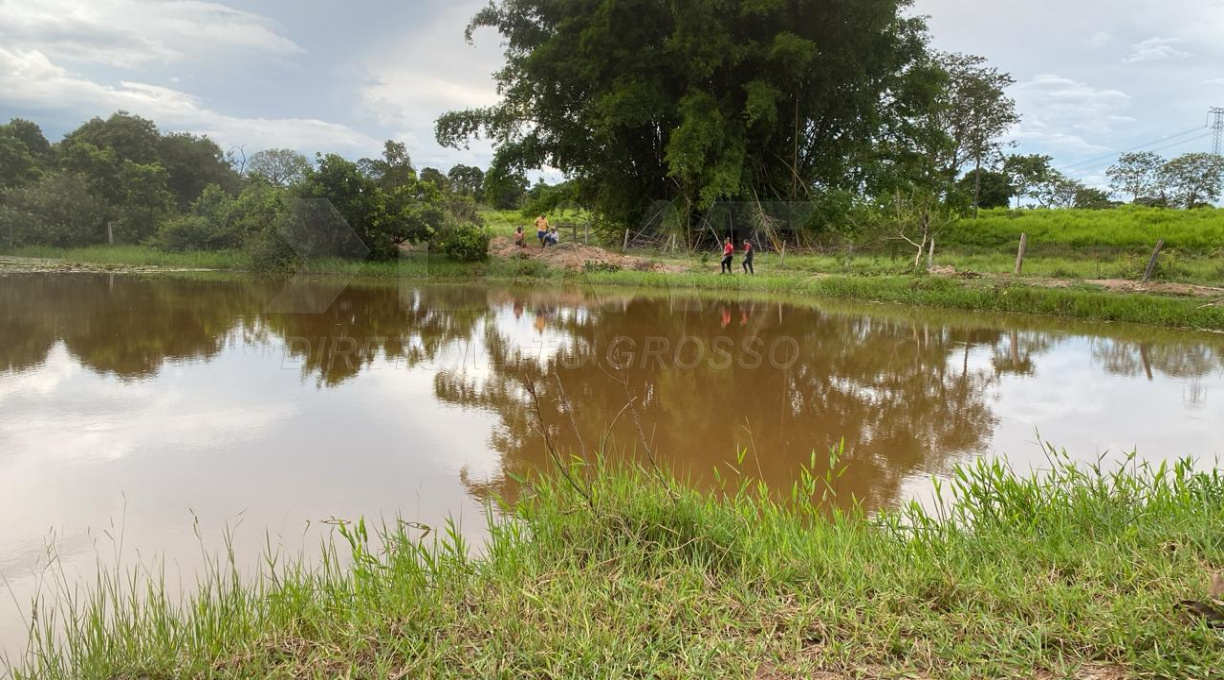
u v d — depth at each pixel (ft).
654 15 69.51
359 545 9.47
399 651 6.84
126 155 117.50
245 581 9.48
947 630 6.89
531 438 16.52
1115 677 6.10
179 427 16.66
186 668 6.63
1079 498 10.53
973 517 10.56
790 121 77.92
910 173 81.71
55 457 14.40
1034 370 25.48
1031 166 165.89
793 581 8.16
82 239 82.64
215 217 75.92
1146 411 19.61
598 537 9.09
